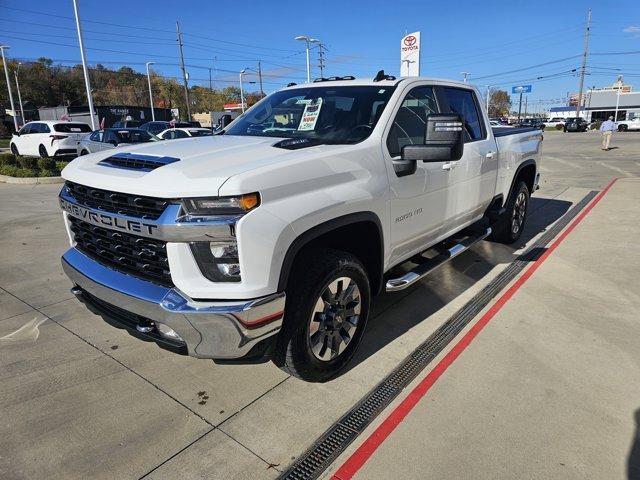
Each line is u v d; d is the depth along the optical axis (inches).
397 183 132.8
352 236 132.0
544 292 183.5
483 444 100.4
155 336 103.3
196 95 3700.8
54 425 106.9
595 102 3144.7
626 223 288.4
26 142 729.0
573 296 179.3
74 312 164.9
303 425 107.2
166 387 121.5
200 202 93.3
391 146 134.9
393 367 131.0
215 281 96.0
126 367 130.6
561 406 113.0
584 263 216.4
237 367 131.0
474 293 182.9
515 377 125.3
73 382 123.3
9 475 92.5
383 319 160.7
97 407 113.3
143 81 3511.3
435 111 162.2
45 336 147.6
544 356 135.9
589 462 95.1
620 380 123.8
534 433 103.7
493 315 163.5
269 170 98.6
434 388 120.6
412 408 112.7
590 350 139.3
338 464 95.7
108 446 100.5
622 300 175.2
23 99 3011.8
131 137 608.7
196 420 108.9
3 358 134.4
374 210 124.2
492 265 215.2
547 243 250.5
